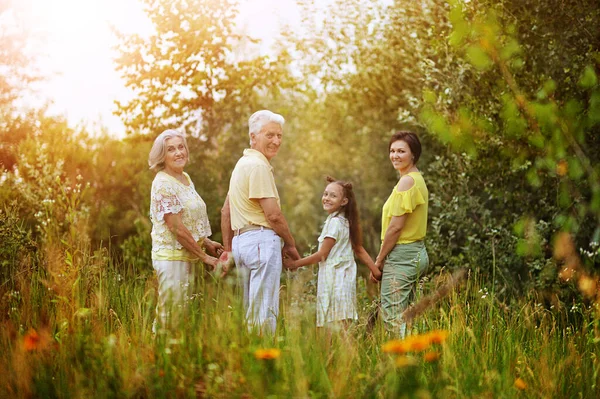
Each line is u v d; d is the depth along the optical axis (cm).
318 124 1269
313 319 348
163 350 295
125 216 1204
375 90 1062
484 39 489
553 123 474
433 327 375
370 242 1092
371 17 1043
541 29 594
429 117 526
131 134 1103
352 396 278
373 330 371
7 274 431
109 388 278
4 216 476
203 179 1074
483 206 709
